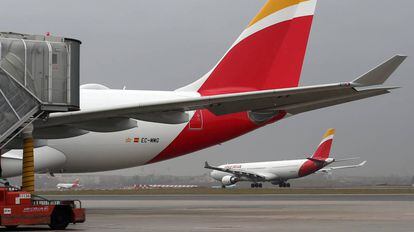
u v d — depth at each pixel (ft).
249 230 98.78
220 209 169.58
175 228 103.09
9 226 110.63
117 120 138.82
